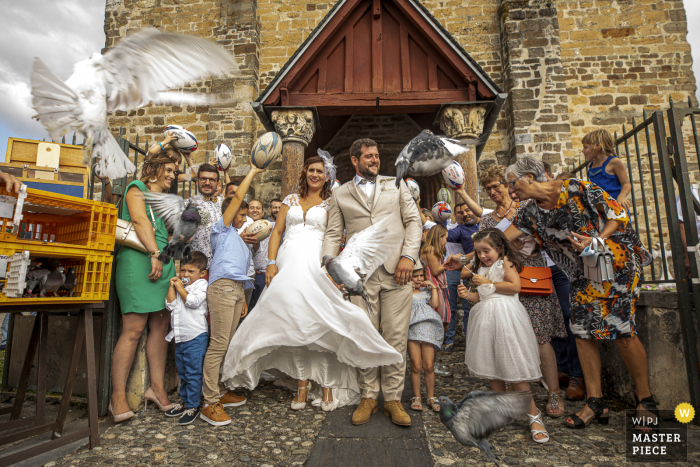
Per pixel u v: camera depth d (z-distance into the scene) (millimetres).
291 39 9422
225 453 2490
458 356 4980
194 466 2326
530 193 2797
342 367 3311
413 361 3217
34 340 3023
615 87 8711
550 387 3035
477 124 5973
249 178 3303
